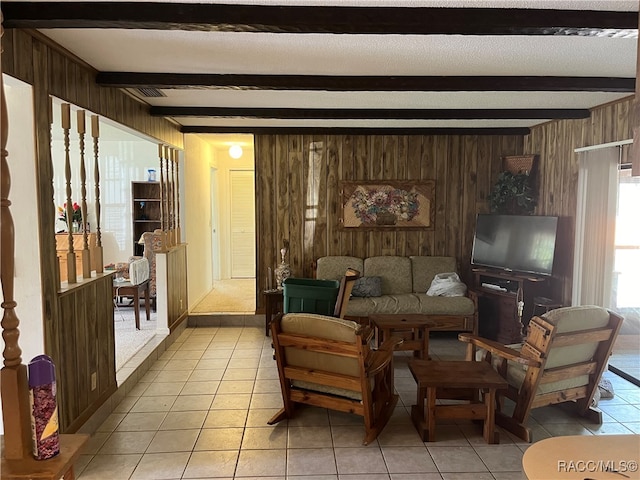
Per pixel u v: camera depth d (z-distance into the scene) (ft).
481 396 11.69
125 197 23.54
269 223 19.43
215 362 14.84
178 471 8.73
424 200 19.42
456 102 13.88
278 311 17.81
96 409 10.48
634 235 14.07
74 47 8.89
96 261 11.18
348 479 8.46
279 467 8.86
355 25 7.08
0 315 8.07
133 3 6.87
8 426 4.64
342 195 19.34
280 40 8.41
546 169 17.66
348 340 9.27
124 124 12.37
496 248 17.79
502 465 8.95
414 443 9.78
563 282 16.33
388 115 14.87
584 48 8.84
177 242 18.70
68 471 4.92
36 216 8.14
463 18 7.07
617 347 14.61
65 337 9.18
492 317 17.06
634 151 4.38
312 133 18.65
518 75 10.77
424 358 13.74
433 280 18.33
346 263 18.83
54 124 15.78
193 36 8.24
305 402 10.46
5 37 7.14
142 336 16.34
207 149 24.31
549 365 9.93
